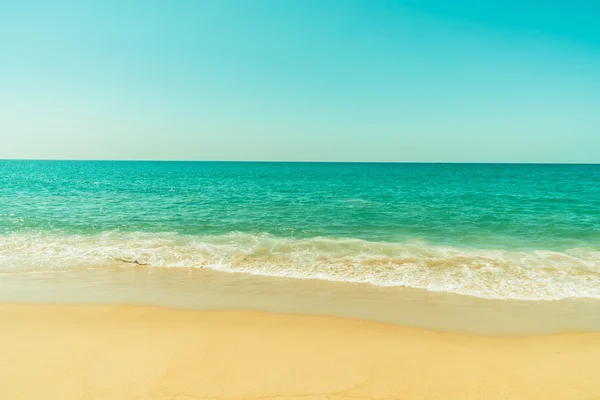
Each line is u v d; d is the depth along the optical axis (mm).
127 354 5336
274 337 6020
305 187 41000
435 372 4961
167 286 8938
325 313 7203
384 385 4613
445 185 43375
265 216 19797
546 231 15578
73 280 9375
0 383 4527
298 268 10500
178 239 14078
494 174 73312
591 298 8109
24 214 19328
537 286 8875
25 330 6203
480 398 4359
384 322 6762
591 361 5312
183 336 6008
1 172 79812
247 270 10359
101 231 15422
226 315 7016
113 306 7457
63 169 101562
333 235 15047
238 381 4648
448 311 7363
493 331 6410
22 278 9531
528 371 5016
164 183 47000
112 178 58094
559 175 68000
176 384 4562
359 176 66938
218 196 30297
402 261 11102
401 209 22422
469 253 12000
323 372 4906
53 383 4547
